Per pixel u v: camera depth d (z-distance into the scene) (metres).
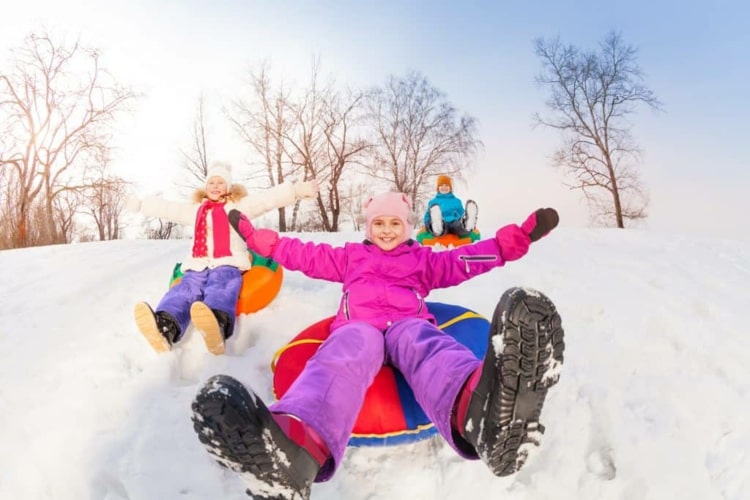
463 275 2.51
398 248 2.63
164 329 2.88
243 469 1.37
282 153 22.44
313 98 22.47
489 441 1.53
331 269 2.63
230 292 3.21
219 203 3.60
